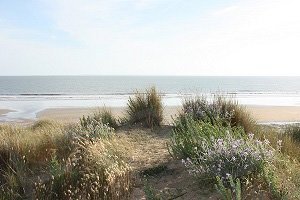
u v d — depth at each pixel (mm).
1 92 57219
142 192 5055
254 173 4836
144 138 8055
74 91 61125
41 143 6961
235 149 4969
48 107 27109
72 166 5668
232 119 8578
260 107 27984
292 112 24750
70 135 7215
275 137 7434
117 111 22188
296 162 6074
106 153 5836
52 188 5273
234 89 74312
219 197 4543
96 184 4844
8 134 8023
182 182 5145
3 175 5766
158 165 5902
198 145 5711
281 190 4387
